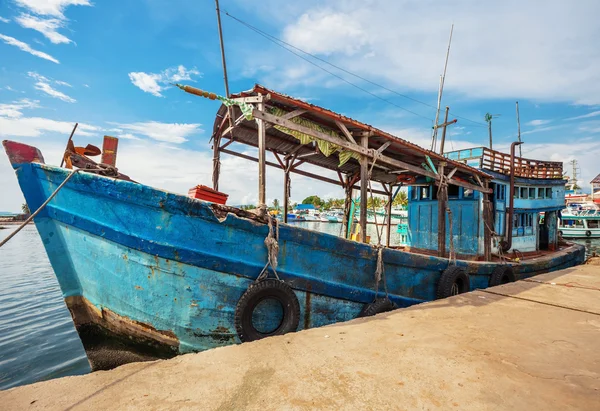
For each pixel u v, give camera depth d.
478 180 9.95
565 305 4.93
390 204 13.34
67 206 4.41
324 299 5.49
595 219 35.53
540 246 14.73
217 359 2.89
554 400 2.26
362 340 3.38
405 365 2.78
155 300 4.33
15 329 9.01
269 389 2.36
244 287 4.68
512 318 4.25
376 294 6.15
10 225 75.06
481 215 10.30
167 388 2.38
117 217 4.23
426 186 11.93
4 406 2.13
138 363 2.82
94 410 2.10
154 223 4.22
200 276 4.40
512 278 9.40
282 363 2.80
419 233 11.95
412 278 6.86
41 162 4.60
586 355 3.08
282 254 5.00
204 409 2.11
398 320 4.13
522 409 2.15
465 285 7.77
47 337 8.39
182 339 4.44
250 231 4.71
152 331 4.40
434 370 2.69
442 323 4.01
